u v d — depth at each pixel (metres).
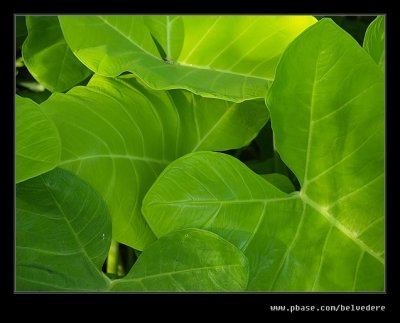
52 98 1.45
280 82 1.36
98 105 1.47
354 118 1.38
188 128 1.58
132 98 1.52
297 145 1.41
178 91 1.60
